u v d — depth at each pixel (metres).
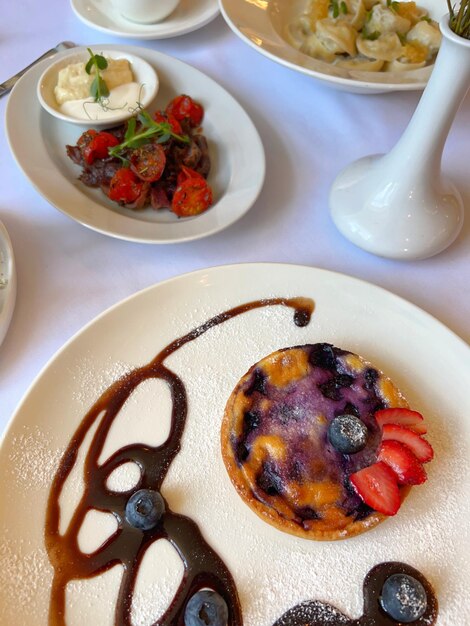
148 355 0.25
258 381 0.24
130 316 0.25
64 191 0.29
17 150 0.31
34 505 0.21
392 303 0.27
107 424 0.23
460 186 0.32
